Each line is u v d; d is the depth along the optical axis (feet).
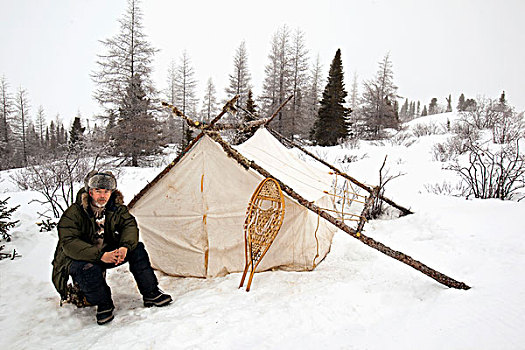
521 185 23.17
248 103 77.05
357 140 67.51
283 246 12.65
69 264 9.28
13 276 12.04
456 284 9.47
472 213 17.20
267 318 8.48
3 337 8.43
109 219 10.01
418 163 35.91
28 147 125.39
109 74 74.08
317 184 17.49
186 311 9.25
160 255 13.57
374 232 17.37
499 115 56.95
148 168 55.57
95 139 32.73
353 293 9.66
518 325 7.22
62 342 8.04
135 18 74.08
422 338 7.17
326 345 7.20
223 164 13.21
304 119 97.76
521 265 10.41
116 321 9.02
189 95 127.75
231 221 12.92
